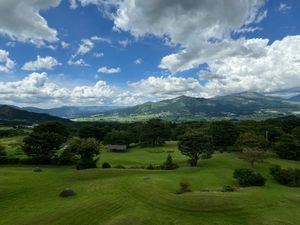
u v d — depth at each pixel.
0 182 55.22
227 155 99.62
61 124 122.75
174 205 42.50
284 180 67.19
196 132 89.00
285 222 37.22
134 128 183.62
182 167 82.69
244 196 46.28
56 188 54.03
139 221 36.47
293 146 99.12
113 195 47.34
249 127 137.75
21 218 37.81
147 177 59.94
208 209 41.03
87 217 37.84
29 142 95.44
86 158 85.00
